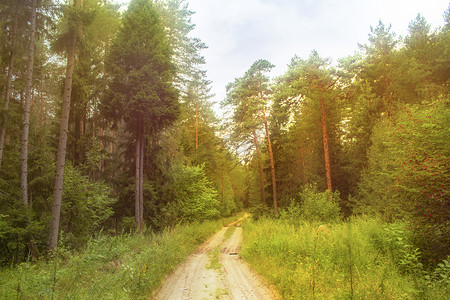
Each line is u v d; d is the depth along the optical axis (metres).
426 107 10.05
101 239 9.59
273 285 8.03
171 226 21.91
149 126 19.19
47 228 12.49
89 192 15.27
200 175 31.61
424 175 7.66
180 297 7.16
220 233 28.61
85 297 5.71
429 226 7.84
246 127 33.31
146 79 18.27
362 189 22.94
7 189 12.91
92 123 20.91
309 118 30.59
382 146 20.61
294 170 38.06
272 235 14.18
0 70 17.20
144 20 19.31
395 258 8.30
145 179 21.55
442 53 24.59
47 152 15.89
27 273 6.94
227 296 7.21
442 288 5.77
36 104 31.48
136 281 6.90
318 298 6.21
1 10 13.27
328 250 9.57
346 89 30.38
